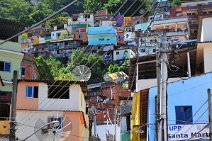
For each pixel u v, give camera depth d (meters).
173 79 32.53
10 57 46.59
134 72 36.00
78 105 35.12
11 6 149.25
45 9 158.88
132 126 31.75
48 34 131.88
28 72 51.72
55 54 126.94
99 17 136.25
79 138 34.22
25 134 33.41
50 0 165.88
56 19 144.38
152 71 34.44
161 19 110.12
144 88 33.53
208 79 28.02
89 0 147.50
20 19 141.00
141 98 30.30
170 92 28.22
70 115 34.47
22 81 35.00
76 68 36.28
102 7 142.62
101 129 52.25
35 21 142.50
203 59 32.41
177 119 27.75
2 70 45.75
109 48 115.81
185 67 33.72
